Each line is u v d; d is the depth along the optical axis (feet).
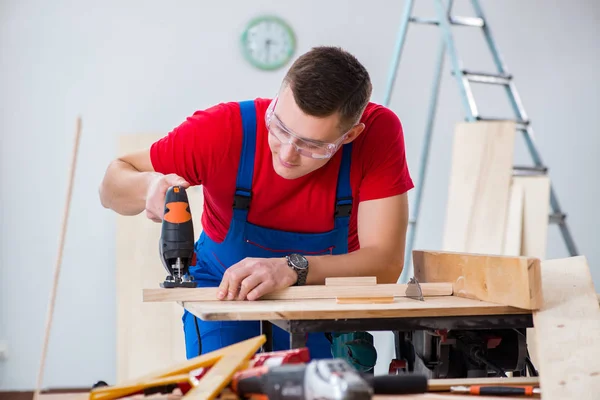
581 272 5.41
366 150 6.72
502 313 5.02
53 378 15.14
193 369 3.77
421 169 13.55
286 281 5.71
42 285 15.17
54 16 15.11
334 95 5.50
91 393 3.51
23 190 15.14
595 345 4.55
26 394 14.99
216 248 6.98
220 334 6.43
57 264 3.74
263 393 3.33
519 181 12.76
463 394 4.07
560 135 16.40
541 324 4.78
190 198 12.50
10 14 15.05
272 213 6.79
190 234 5.82
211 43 15.34
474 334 5.27
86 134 15.19
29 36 15.08
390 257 6.57
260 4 15.39
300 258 5.99
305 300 5.60
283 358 3.72
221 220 6.98
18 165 15.11
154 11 15.25
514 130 12.52
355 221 7.20
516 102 12.95
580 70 16.44
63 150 15.16
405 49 15.80
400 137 6.95
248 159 6.59
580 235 16.49
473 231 12.32
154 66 15.26
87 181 15.23
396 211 6.77
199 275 7.00
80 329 15.23
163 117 15.30
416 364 5.37
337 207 6.80
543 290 5.17
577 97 16.44
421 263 6.80
